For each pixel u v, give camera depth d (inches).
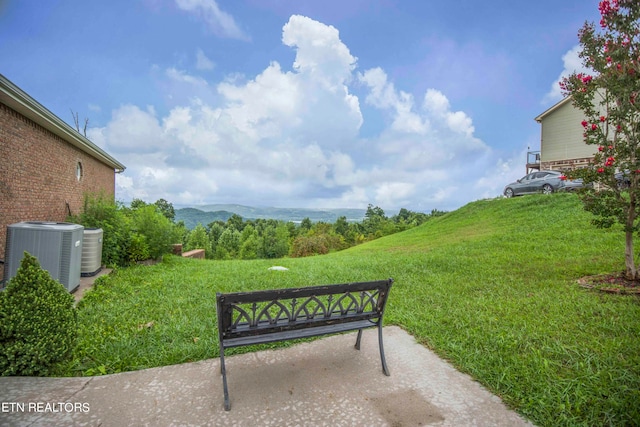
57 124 308.7
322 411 91.9
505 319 163.6
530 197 625.0
